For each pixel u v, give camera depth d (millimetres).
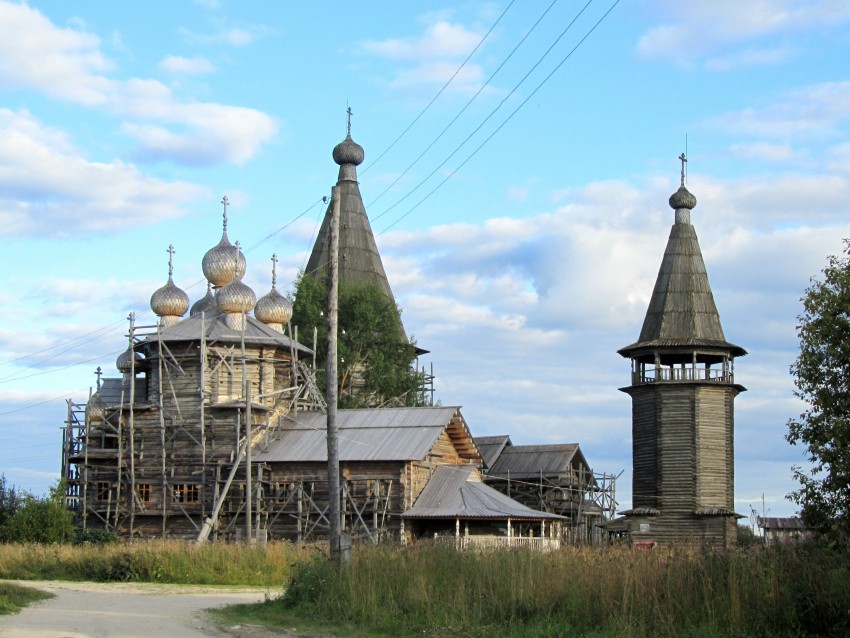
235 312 73125
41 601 34625
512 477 80875
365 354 89812
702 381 73062
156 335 71562
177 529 68500
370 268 95000
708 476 72312
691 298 76625
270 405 71500
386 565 31609
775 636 24000
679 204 78938
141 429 70688
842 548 27844
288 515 65688
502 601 28141
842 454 27984
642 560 28078
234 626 28109
